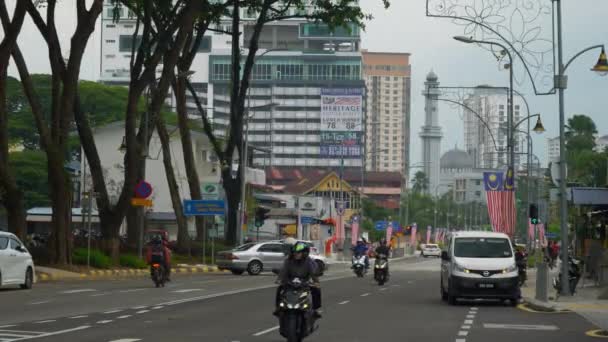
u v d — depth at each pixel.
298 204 121.19
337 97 191.88
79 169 110.19
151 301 32.38
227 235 70.94
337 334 21.58
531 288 47.84
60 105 50.09
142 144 56.78
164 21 55.91
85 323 23.47
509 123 55.22
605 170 77.44
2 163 46.94
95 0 48.41
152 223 104.00
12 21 44.34
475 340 20.47
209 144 103.81
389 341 19.98
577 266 39.34
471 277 32.97
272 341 19.70
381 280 49.81
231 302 32.38
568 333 22.56
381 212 175.50
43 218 97.69
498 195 54.50
